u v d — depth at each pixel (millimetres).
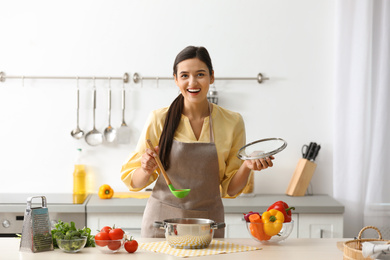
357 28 3600
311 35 3750
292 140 3758
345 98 3635
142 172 2264
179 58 2193
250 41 3746
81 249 1965
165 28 3734
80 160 3717
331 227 3275
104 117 3742
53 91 3723
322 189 3760
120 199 3453
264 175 3752
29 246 1916
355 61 3611
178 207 2303
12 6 3697
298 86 3758
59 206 3209
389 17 3559
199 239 1960
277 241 2064
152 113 2387
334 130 3656
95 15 3721
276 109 3760
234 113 2416
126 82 3729
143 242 2115
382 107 3545
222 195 2422
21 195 3596
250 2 3742
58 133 3727
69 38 3715
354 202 3609
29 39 3709
